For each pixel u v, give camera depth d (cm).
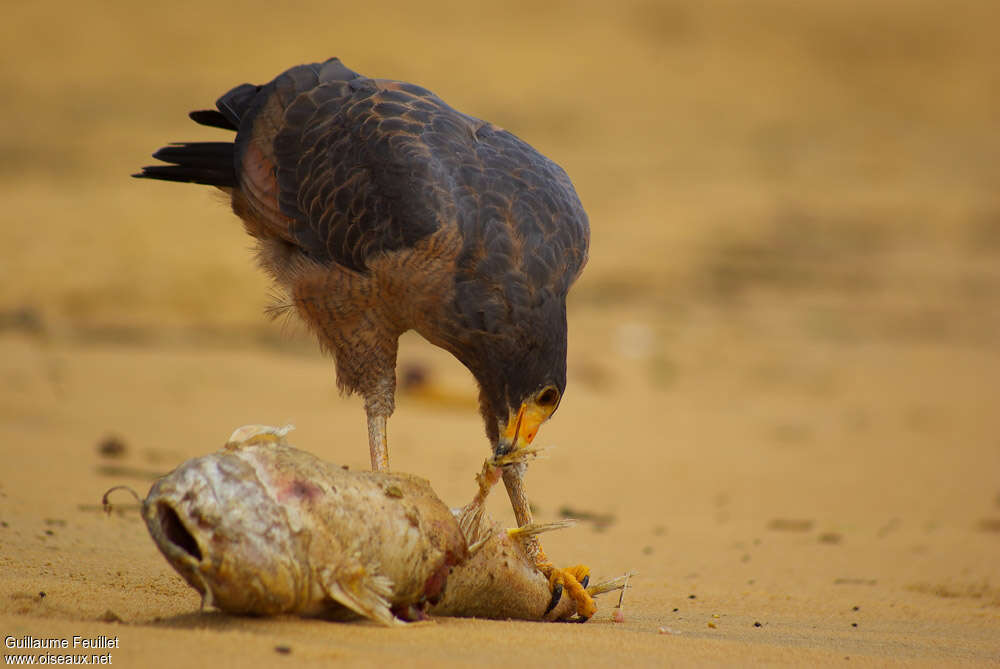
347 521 530
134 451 1198
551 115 5134
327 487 531
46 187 3178
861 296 3262
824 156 5047
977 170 5038
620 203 3966
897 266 3603
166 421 1412
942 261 3706
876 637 690
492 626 581
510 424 714
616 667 509
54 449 1162
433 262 724
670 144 4950
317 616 542
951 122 6069
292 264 817
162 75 4912
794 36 6625
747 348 2656
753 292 3219
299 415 1563
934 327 3005
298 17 5662
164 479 515
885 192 4512
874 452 1717
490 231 719
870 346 2775
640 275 3241
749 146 5106
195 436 1326
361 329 786
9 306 2066
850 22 6781
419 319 748
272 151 832
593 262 3281
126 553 774
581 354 2466
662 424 1847
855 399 2253
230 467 517
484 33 5956
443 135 774
